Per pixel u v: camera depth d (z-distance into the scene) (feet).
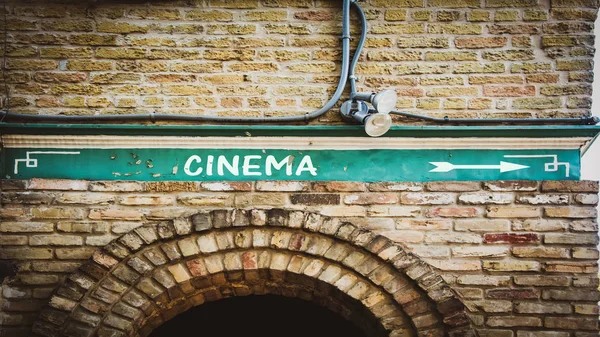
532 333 15.90
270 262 16.06
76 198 16.33
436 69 16.92
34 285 16.06
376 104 14.82
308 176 16.47
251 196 16.38
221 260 16.08
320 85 16.89
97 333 15.61
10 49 16.83
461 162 16.52
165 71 16.89
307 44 17.06
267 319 26.11
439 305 15.64
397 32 17.10
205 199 16.34
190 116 16.47
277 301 25.96
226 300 26.05
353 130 16.29
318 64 16.97
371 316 16.21
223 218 16.05
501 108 16.72
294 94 16.85
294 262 16.08
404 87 16.87
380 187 16.42
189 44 16.99
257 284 16.96
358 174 16.49
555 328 15.92
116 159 16.49
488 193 16.39
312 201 16.37
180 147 16.53
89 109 16.70
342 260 15.98
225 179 16.43
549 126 16.28
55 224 16.25
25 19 16.96
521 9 17.10
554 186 16.34
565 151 16.49
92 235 16.24
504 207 16.34
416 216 16.34
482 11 17.12
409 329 15.89
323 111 16.43
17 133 16.34
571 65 16.84
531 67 16.87
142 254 15.97
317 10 17.20
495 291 16.07
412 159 16.56
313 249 16.02
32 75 16.78
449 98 16.79
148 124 16.44
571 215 16.25
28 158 16.44
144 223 16.22
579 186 16.31
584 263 16.11
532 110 16.72
